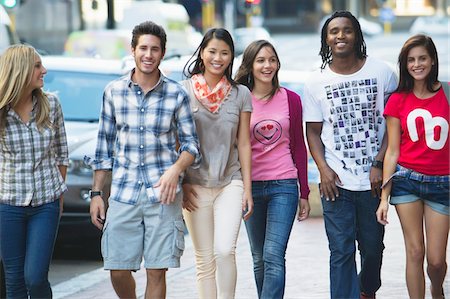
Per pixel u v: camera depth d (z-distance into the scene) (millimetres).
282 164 8500
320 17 105188
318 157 8500
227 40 8086
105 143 7980
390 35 83812
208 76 8156
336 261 8500
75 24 44062
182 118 7820
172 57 15977
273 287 8234
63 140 8273
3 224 8016
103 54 28234
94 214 7953
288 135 8570
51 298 8164
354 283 8492
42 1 41156
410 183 8203
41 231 8008
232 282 8125
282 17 111875
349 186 8414
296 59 55781
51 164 8164
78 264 12648
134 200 7738
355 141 8438
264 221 8672
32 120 8047
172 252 7750
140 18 39156
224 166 8172
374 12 108562
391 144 8242
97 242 13688
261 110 8539
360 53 8445
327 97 8438
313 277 10641
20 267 8086
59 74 14070
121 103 7797
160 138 7793
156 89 7793
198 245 8305
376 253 8664
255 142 8508
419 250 8297
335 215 8500
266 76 8500
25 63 7895
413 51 8070
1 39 21031
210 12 72750
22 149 8000
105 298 10164
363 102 8414
